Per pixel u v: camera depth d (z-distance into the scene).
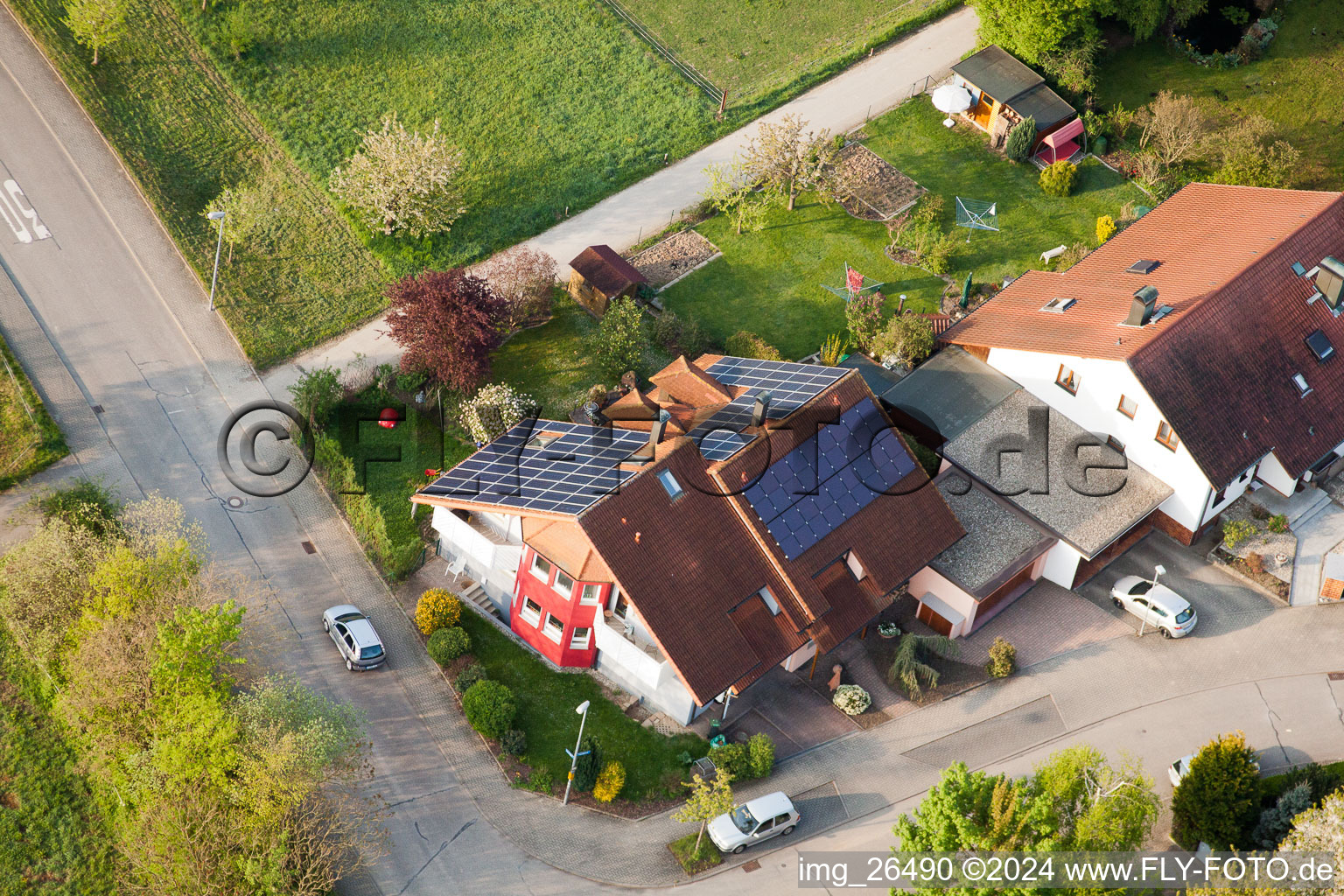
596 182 78.94
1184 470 60.47
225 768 50.25
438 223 74.50
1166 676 58.00
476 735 55.66
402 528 62.91
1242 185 73.56
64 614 55.22
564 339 71.12
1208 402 60.16
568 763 54.66
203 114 79.81
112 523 59.00
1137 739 55.72
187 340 69.88
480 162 79.19
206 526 62.28
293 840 49.22
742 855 52.28
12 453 64.00
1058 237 75.69
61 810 52.59
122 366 68.31
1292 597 60.53
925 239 74.75
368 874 51.00
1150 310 61.28
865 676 58.25
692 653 53.31
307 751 49.53
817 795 54.09
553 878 51.41
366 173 75.00
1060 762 49.03
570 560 54.97
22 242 72.50
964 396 65.31
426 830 52.44
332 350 70.19
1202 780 51.22
